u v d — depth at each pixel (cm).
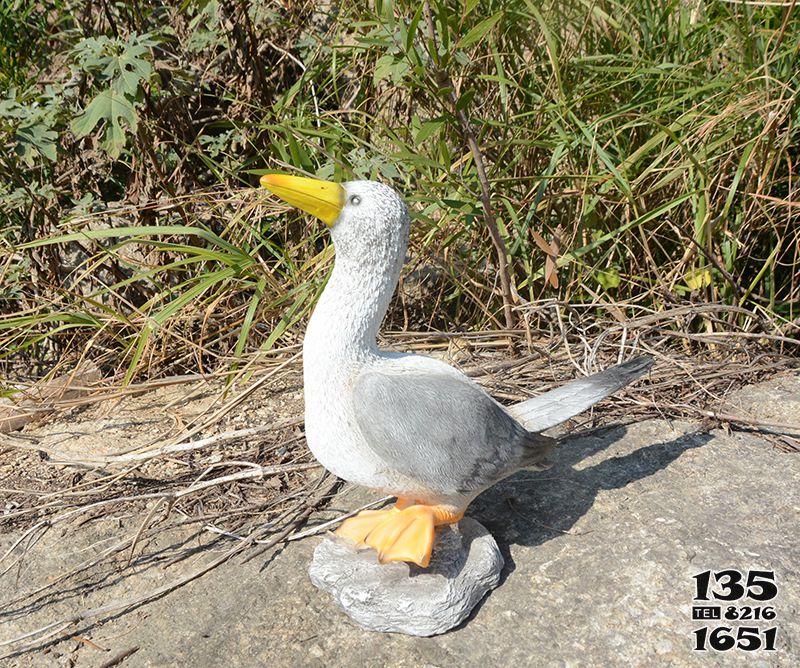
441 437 89
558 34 136
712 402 119
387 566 94
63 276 144
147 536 106
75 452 119
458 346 132
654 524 100
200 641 93
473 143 117
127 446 120
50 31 157
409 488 92
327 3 149
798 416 116
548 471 109
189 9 144
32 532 108
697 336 124
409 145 135
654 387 120
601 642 89
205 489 111
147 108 137
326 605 95
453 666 89
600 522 101
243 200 135
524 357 128
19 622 98
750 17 136
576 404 98
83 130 124
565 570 96
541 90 137
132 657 93
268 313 132
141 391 132
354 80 145
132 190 141
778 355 126
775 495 103
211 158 146
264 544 102
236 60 142
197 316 134
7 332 140
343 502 108
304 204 90
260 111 143
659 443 112
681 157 133
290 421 118
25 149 128
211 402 128
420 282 143
